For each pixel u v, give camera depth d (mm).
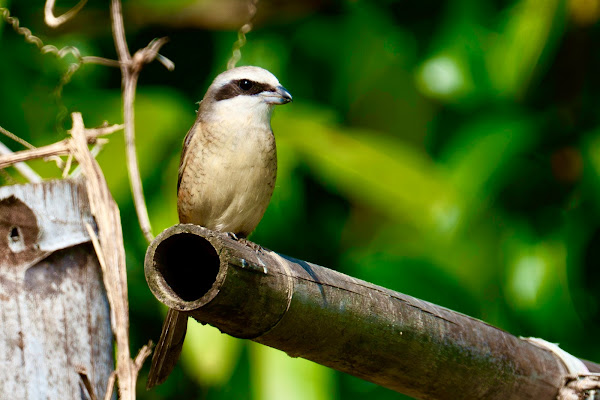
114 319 5516
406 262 10562
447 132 11195
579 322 10883
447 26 11031
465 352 6355
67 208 5441
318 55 11539
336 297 5559
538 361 6879
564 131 11336
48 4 7715
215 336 9172
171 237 4797
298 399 8969
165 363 6637
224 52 11367
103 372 5465
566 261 10984
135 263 10344
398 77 11258
